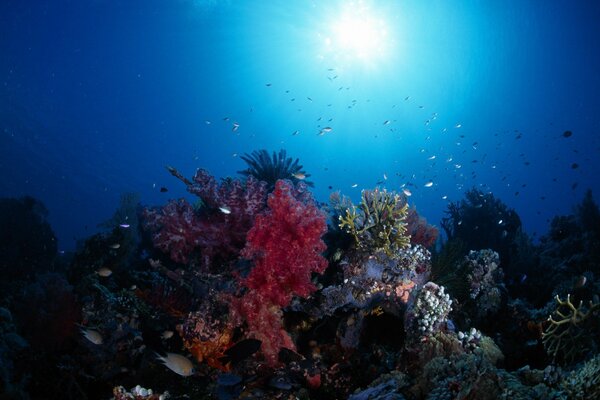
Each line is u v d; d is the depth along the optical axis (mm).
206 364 4996
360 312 5426
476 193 15727
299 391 4484
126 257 8438
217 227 6203
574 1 56812
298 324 5617
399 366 4832
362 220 6074
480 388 3543
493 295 6473
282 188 4977
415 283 5594
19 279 12039
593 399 3389
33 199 14133
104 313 5941
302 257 4844
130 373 5168
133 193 11344
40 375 5555
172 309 6148
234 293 5543
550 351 4965
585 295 7074
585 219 13406
